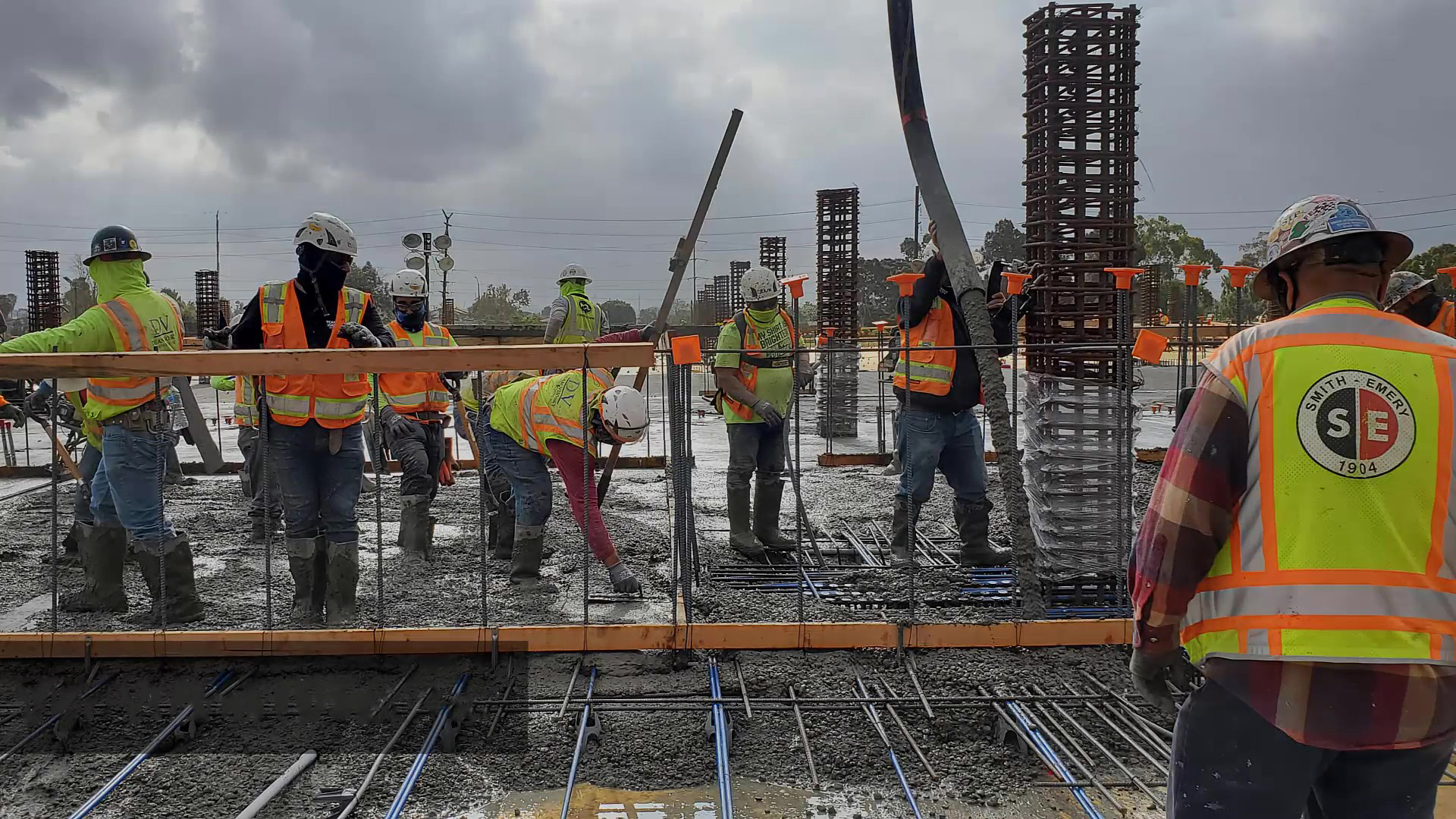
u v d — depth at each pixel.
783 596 4.92
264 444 4.03
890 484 8.84
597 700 3.60
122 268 4.47
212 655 3.93
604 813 2.94
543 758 3.26
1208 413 1.89
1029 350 4.68
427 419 6.39
